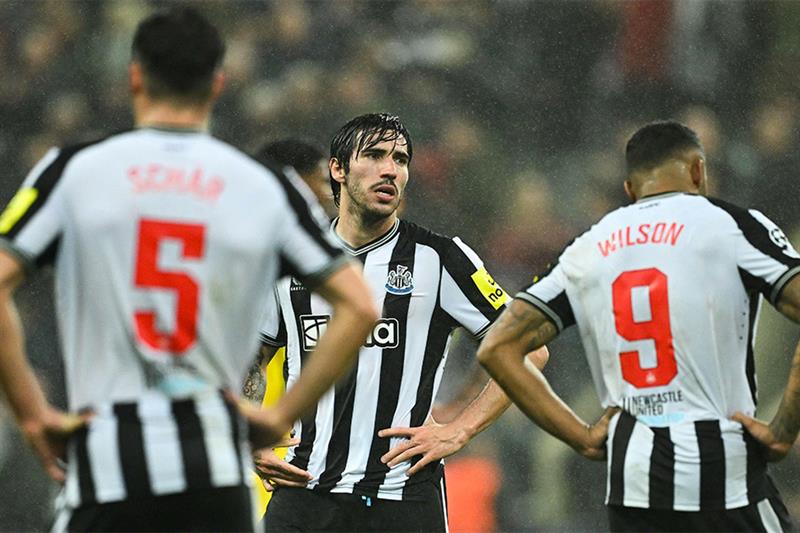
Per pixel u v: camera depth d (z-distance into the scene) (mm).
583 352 30859
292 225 10773
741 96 38875
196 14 10961
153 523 10422
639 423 13266
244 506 10664
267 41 40125
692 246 13266
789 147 37656
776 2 39312
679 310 13133
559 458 29812
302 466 16250
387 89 39531
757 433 13125
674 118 38781
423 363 16484
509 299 16750
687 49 39250
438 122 38688
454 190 37062
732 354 13227
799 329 29828
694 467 13000
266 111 38969
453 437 16312
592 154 38531
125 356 10328
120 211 10406
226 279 10500
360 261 16562
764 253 13164
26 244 10352
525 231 36375
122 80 39656
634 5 39438
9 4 39688
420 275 16562
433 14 40719
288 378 16578
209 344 10430
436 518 16500
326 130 39031
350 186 16609
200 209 10508
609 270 13461
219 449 10398
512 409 30188
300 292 16422
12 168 38125
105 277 10344
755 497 13141
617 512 13445
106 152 10633
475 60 39688
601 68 39344
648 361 13242
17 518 29609
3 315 10250
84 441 10344
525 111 38969
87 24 40062
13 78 39031
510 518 29453
